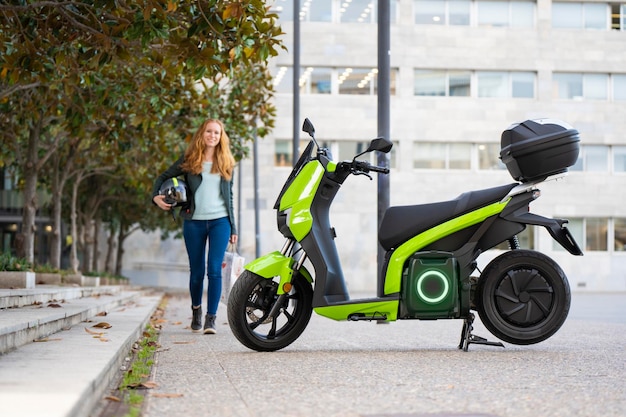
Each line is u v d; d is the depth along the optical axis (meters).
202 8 10.13
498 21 48.16
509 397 5.14
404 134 47.25
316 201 8.04
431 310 7.80
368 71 47.28
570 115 48.22
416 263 7.79
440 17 47.84
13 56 11.34
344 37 47.00
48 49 11.64
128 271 53.62
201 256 10.41
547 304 7.85
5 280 14.59
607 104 48.34
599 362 6.95
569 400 5.02
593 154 48.56
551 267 7.83
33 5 10.55
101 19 11.02
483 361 7.04
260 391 5.38
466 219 7.82
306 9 47.06
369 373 6.27
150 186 26.88
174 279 52.81
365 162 7.95
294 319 8.13
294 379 5.95
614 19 48.66
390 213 7.93
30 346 6.61
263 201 47.16
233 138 21.61
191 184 10.27
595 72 48.44
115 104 15.35
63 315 8.75
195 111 20.55
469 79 47.94
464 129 47.53
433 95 47.78
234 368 6.59
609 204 48.28
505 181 47.41
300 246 8.02
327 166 8.05
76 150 26.11
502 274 7.85
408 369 6.50
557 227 7.81
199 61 10.30
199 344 8.86
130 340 7.96
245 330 7.91
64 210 41.59
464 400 5.02
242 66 21.47
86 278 24.31
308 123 8.16
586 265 48.09
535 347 8.36
